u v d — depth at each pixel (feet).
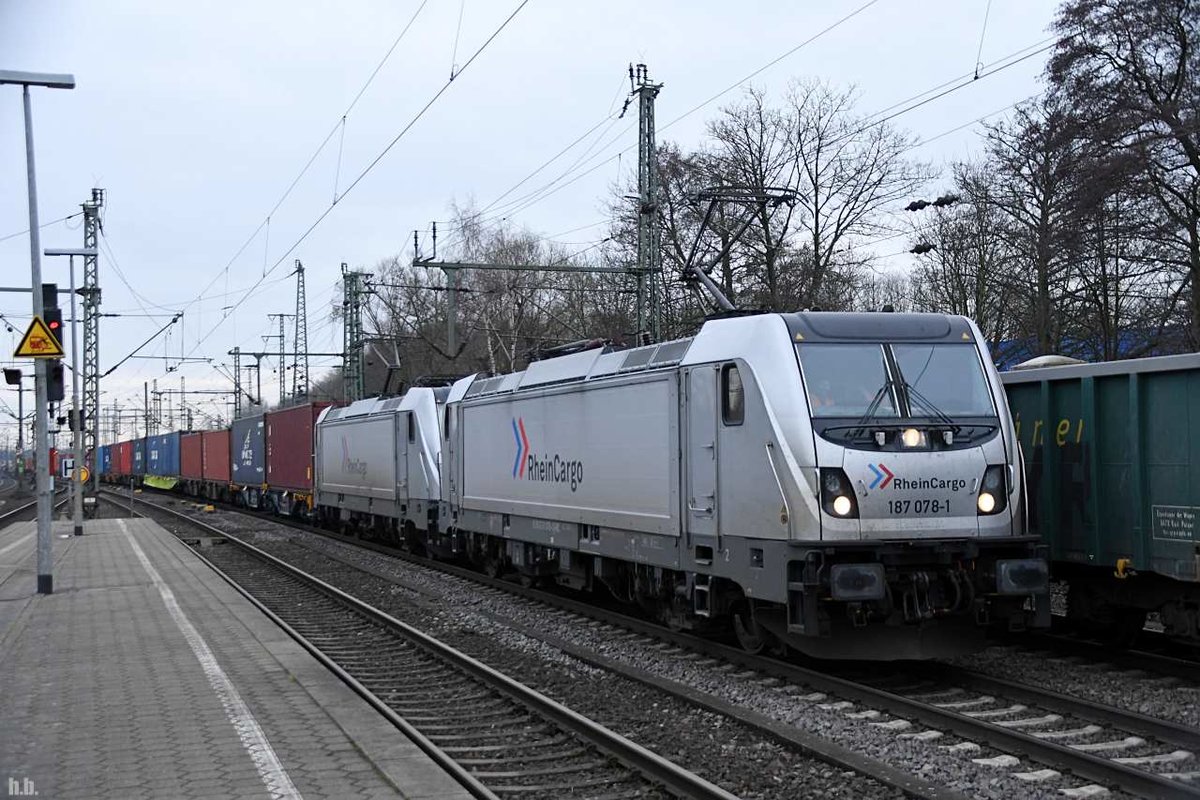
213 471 175.83
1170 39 76.54
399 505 81.41
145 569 68.85
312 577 63.57
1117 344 92.94
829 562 31.42
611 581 47.73
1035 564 31.73
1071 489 38.11
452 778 22.59
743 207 106.83
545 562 55.11
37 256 57.88
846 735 26.86
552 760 25.96
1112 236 80.02
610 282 125.59
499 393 58.70
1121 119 75.66
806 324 34.04
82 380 129.70
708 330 38.22
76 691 31.55
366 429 91.66
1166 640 40.29
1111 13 77.46
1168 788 21.40
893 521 31.76
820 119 110.93
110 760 24.06
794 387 32.73
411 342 175.01
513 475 56.39
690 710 30.37
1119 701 30.48
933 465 32.22
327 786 21.85
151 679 33.17
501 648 41.98
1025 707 29.55
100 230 128.98
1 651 38.88
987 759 24.70
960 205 110.73
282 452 127.65
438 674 37.06
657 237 84.33
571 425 48.91
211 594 55.21
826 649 32.96
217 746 25.11
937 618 32.48
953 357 34.30
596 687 34.06
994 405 33.76
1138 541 34.88
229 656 37.04
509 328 142.82
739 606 37.70
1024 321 104.06
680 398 38.68
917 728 27.58
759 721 28.07
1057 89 81.56
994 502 32.71
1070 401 38.27
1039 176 90.02
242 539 102.83
